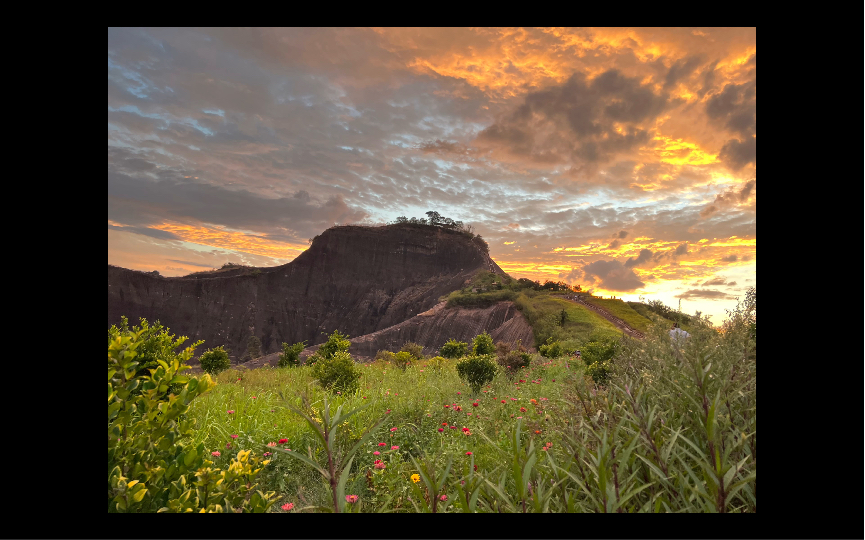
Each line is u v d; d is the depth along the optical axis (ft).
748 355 8.11
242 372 41.93
